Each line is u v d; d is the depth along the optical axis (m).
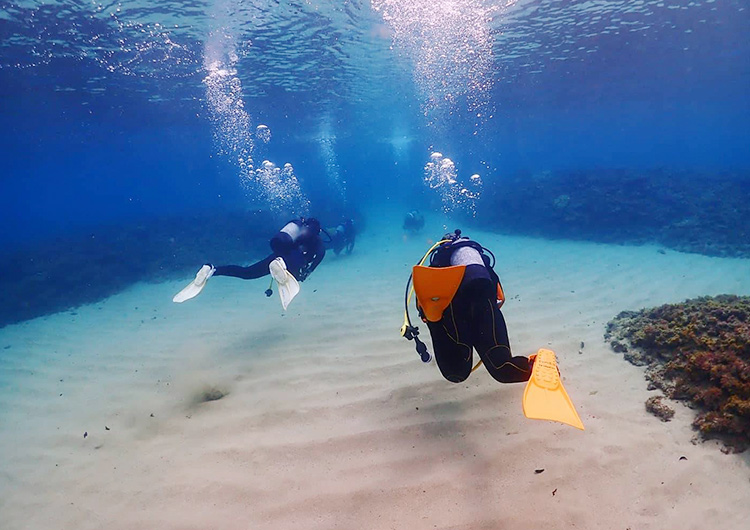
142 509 3.44
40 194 128.75
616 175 18.92
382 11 11.76
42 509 3.64
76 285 13.12
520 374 2.77
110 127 26.09
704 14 14.31
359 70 17.44
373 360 5.80
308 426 4.35
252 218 21.09
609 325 6.27
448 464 3.50
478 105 28.06
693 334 4.60
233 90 18.78
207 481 3.66
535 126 44.81
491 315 2.79
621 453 3.41
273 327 7.87
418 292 2.75
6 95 16.56
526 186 20.02
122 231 19.53
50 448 4.62
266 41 13.05
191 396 5.38
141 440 4.51
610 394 4.39
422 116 31.23
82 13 10.37
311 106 23.73
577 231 15.83
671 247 12.73
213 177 100.94
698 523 2.71
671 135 108.06
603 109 37.09
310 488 3.42
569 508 2.92
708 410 3.76
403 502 3.15
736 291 8.20
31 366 7.32
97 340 8.41
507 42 15.31
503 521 2.88
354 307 8.67
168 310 10.16
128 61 13.91
